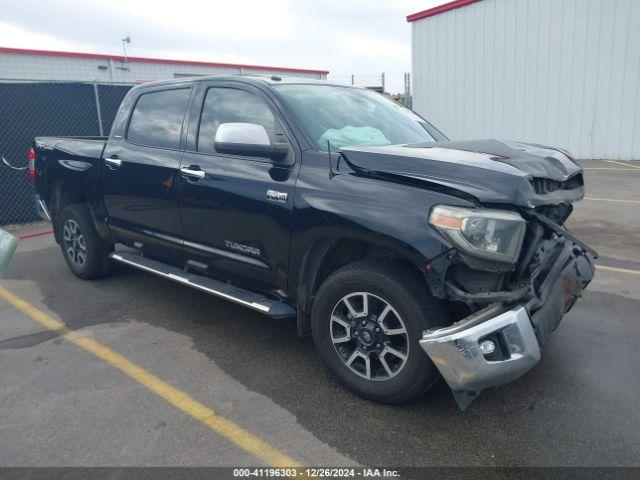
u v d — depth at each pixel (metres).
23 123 8.45
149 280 5.43
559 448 2.65
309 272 3.31
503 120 15.74
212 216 3.75
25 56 19.45
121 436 2.79
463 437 2.75
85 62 20.95
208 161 3.80
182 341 3.97
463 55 16.20
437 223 2.62
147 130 4.46
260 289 3.63
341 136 3.49
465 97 16.44
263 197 3.37
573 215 8.05
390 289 2.82
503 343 2.61
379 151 3.02
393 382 2.93
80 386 3.32
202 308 4.64
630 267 5.57
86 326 4.28
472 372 2.55
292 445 2.71
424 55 17.30
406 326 2.81
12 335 4.12
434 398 3.13
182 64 23.61
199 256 3.97
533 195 2.67
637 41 13.12
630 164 13.13
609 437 2.73
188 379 3.40
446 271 2.63
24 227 8.43
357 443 2.72
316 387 3.28
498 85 15.62
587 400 3.07
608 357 3.59
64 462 2.59
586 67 13.99
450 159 2.84
